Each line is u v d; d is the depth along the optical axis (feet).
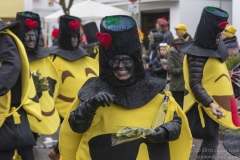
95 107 15.79
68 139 17.44
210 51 26.20
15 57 20.58
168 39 49.80
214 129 26.30
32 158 25.09
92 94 16.58
